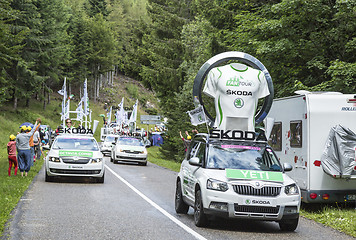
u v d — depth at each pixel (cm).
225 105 1122
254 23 2077
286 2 1847
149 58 4622
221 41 2728
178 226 924
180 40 4359
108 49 10475
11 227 859
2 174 1736
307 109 1227
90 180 1812
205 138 1062
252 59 1236
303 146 1245
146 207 1162
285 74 2067
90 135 1920
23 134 1722
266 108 1232
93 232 842
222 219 1042
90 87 10688
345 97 1230
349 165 1169
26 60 6612
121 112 5200
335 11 1936
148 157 3744
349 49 1883
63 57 8669
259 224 1009
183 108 3381
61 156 1666
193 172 1009
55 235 807
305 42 1995
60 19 8850
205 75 1236
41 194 1340
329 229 970
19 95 6391
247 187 892
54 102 8900
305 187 1227
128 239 793
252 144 1030
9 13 2252
